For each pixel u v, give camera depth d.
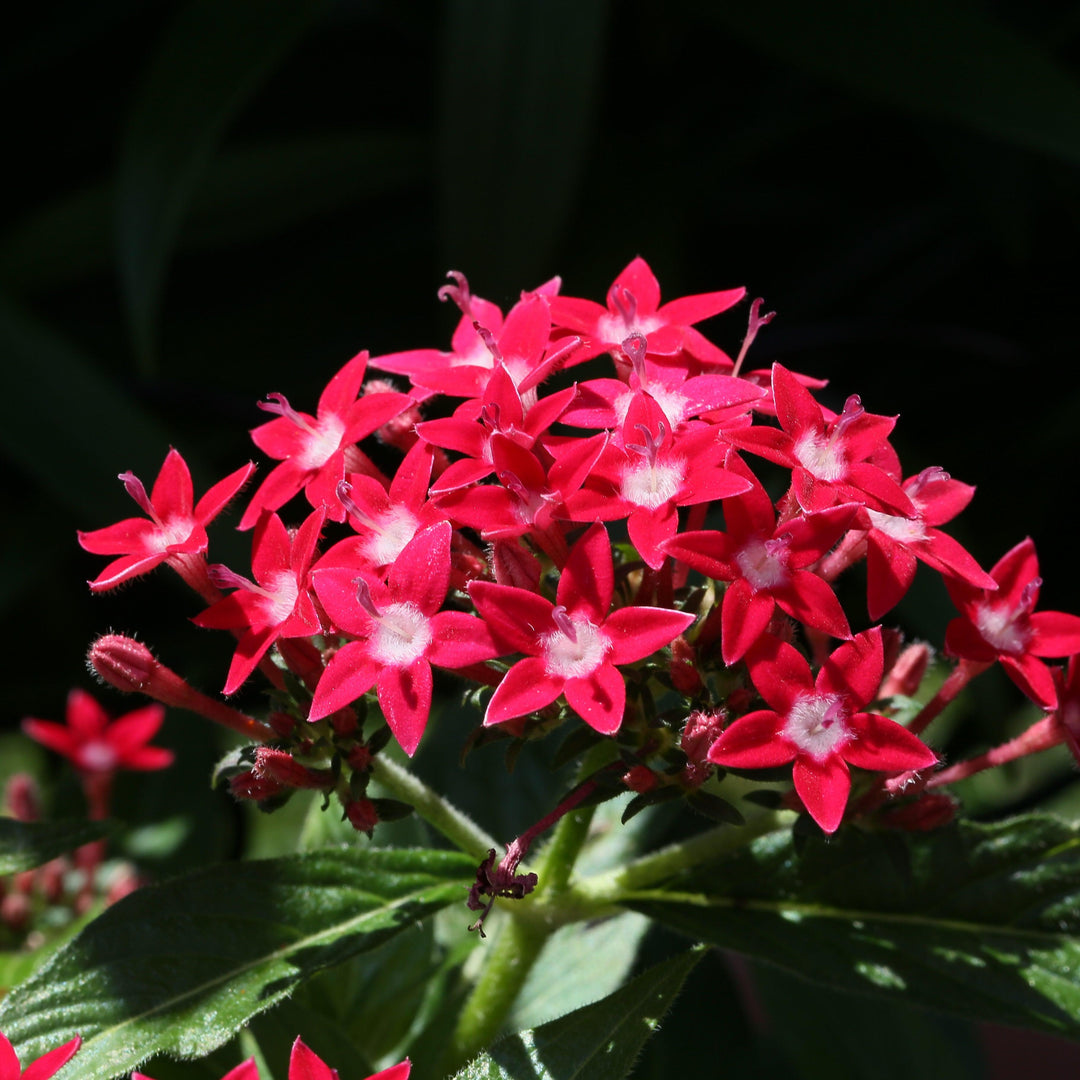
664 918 0.27
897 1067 0.31
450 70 0.36
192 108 0.36
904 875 0.26
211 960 0.26
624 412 0.26
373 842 0.30
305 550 0.25
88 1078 0.25
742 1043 0.30
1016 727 0.42
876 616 0.25
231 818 0.38
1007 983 0.27
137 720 0.33
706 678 0.26
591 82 0.36
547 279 0.37
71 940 0.26
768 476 0.37
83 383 0.37
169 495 0.26
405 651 0.25
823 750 0.25
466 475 0.26
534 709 0.25
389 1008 0.29
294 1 0.37
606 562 0.25
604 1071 0.25
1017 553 0.26
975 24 0.36
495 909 0.30
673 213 0.42
